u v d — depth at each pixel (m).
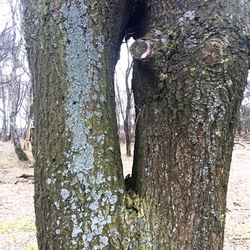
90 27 1.93
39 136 1.97
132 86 2.25
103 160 1.90
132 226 1.92
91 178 1.87
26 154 20.36
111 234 1.86
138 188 2.06
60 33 1.93
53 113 1.92
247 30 2.02
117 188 1.93
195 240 1.96
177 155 2.00
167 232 1.95
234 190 11.88
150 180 2.04
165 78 2.00
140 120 2.15
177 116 2.00
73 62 1.92
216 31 1.96
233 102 2.01
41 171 1.95
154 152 2.05
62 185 1.88
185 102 1.97
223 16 1.98
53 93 1.93
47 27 1.95
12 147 23.45
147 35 2.04
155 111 2.07
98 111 1.92
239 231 7.42
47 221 1.91
